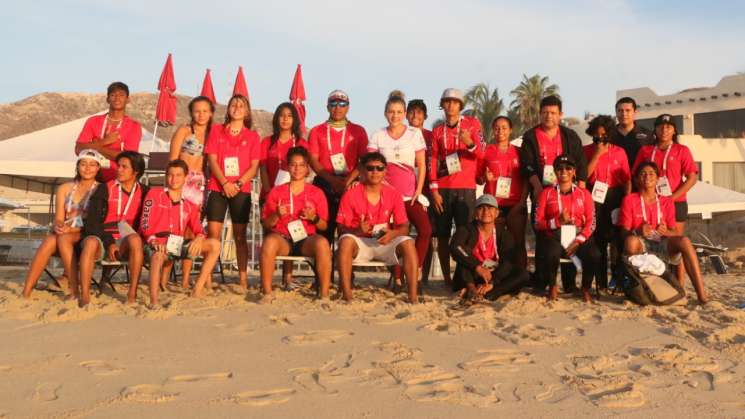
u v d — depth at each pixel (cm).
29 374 383
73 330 506
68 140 1653
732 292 796
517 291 700
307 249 678
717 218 2805
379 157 672
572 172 692
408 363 414
